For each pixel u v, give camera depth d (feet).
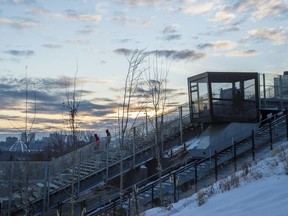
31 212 64.59
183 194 59.62
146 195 62.44
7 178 67.56
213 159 70.33
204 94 79.71
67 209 66.54
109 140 75.77
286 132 69.56
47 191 67.77
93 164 73.97
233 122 77.66
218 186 44.37
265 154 62.34
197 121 82.17
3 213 63.67
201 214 30.96
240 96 79.92
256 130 77.71
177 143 81.92
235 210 28.09
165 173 76.43
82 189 70.03
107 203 65.05
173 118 83.30
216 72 78.79
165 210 41.29
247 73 80.94
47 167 68.18
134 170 76.13
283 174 36.17
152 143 78.13
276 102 86.17
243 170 47.78
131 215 46.78
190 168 68.95
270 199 28.02
